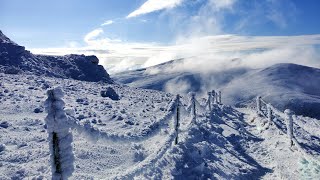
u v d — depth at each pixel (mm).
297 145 14141
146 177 8094
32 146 9570
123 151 10078
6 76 27000
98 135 6590
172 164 9688
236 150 14477
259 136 17531
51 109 4926
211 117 19047
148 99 26109
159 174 8641
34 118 13422
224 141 14953
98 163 8766
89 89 27297
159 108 20281
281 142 15547
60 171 4945
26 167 7672
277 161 13305
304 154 13336
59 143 4949
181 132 12750
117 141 7266
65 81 31625
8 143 9664
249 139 16438
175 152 10578
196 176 9695
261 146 15500
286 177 11516
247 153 14445
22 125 12055
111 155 9531
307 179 11070
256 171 12211
